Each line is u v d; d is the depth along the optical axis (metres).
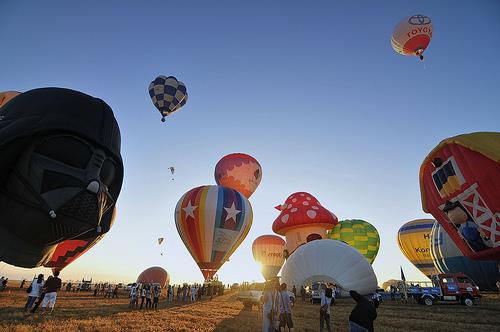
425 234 31.50
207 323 10.38
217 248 23.16
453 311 15.29
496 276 22.52
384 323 11.14
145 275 47.06
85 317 10.84
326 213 27.31
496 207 10.07
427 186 13.12
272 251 40.91
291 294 18.69
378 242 31.11
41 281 11.38
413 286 20.48
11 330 7.57
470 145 10.66
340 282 20.81
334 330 9.52
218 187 25.09
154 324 9.80
